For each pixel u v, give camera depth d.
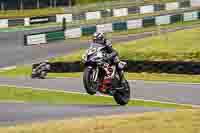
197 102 60.66
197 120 29.17
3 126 36.09
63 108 48.03
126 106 50.59
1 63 127.69
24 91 74.25
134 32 166.50
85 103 59.22
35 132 28.84
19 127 30.98
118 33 166.38
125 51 116.06
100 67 47.47
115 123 29.41
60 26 191.38
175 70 94.56
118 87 49.69
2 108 48.50
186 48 112.25
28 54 138.75
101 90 48.41
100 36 47.81
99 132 27.61
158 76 94.12
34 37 154.88
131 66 99.75
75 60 118.38
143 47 119.81
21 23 190.75
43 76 99.56
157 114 31.48
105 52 48.22
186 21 182.50
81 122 30.50
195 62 92.75
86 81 46.69
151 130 27.53
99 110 46.28
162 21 178.50
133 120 30.06
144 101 62.12
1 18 199.50
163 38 131.50
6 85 85.38
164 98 64.69
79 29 165.88
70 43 154.62
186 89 73.12
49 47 148.88
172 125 28.27
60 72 109.12
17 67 121.94
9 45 153.25
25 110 46.62
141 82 86.19
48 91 74.69
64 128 28.98
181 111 32.22
